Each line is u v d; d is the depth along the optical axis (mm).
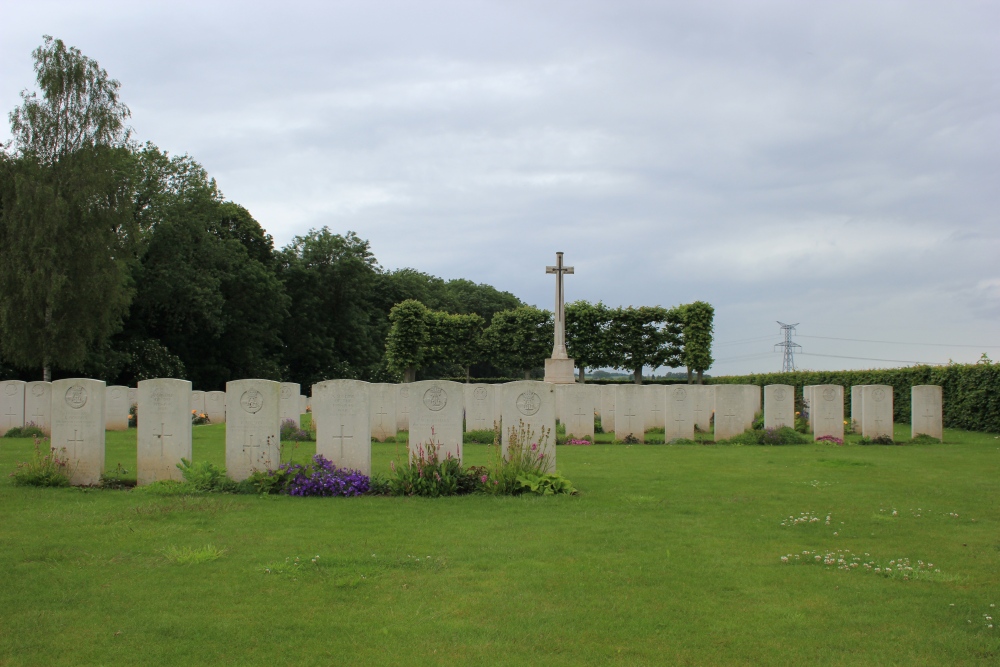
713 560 7602
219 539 8328
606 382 51312
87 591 6508
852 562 7535
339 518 9523
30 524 9062
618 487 12289
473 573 7070
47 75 33531
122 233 35750
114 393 23797
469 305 88688
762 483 12828
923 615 6035
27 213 31609
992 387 24484
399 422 24438
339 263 62125
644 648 5375
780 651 5332
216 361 50906
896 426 28266
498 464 11828
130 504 10461
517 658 5199
